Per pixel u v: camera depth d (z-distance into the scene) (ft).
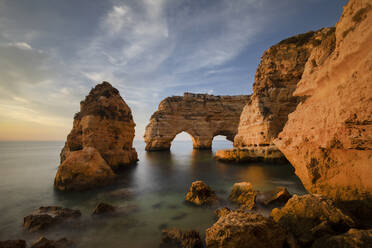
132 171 62.90
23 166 76.43
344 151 19.17
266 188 38.58
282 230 15.25
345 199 18.35
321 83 23.21
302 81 29.25
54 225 22.77
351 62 17.70
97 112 57.72
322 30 70.64
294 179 47.42
